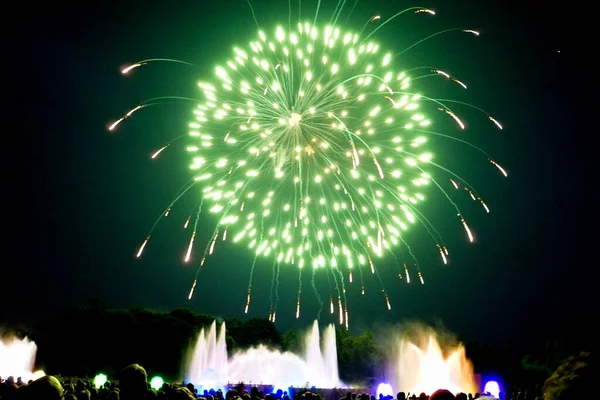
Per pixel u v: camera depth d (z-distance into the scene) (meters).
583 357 18.50
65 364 78.56
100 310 83.94
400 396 29.41
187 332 81.75
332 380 87.38
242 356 85.44
